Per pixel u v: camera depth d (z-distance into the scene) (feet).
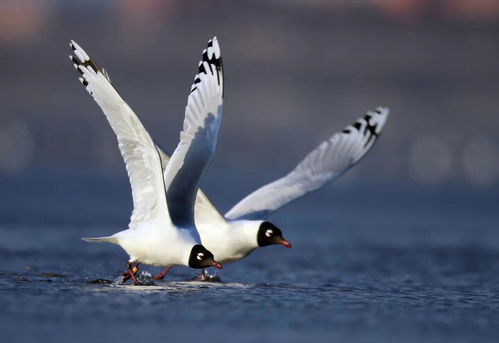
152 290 46.70
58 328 36.47
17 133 271.08
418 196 162.30
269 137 289.94
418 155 248.52
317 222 105.91
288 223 103.71
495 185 202.80
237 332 37.19
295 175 57.16
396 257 73.51
